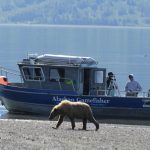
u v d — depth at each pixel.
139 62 198.12
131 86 85.62
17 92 86.00
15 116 85.06
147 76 152.75
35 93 85.50
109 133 61.62
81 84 85.69
